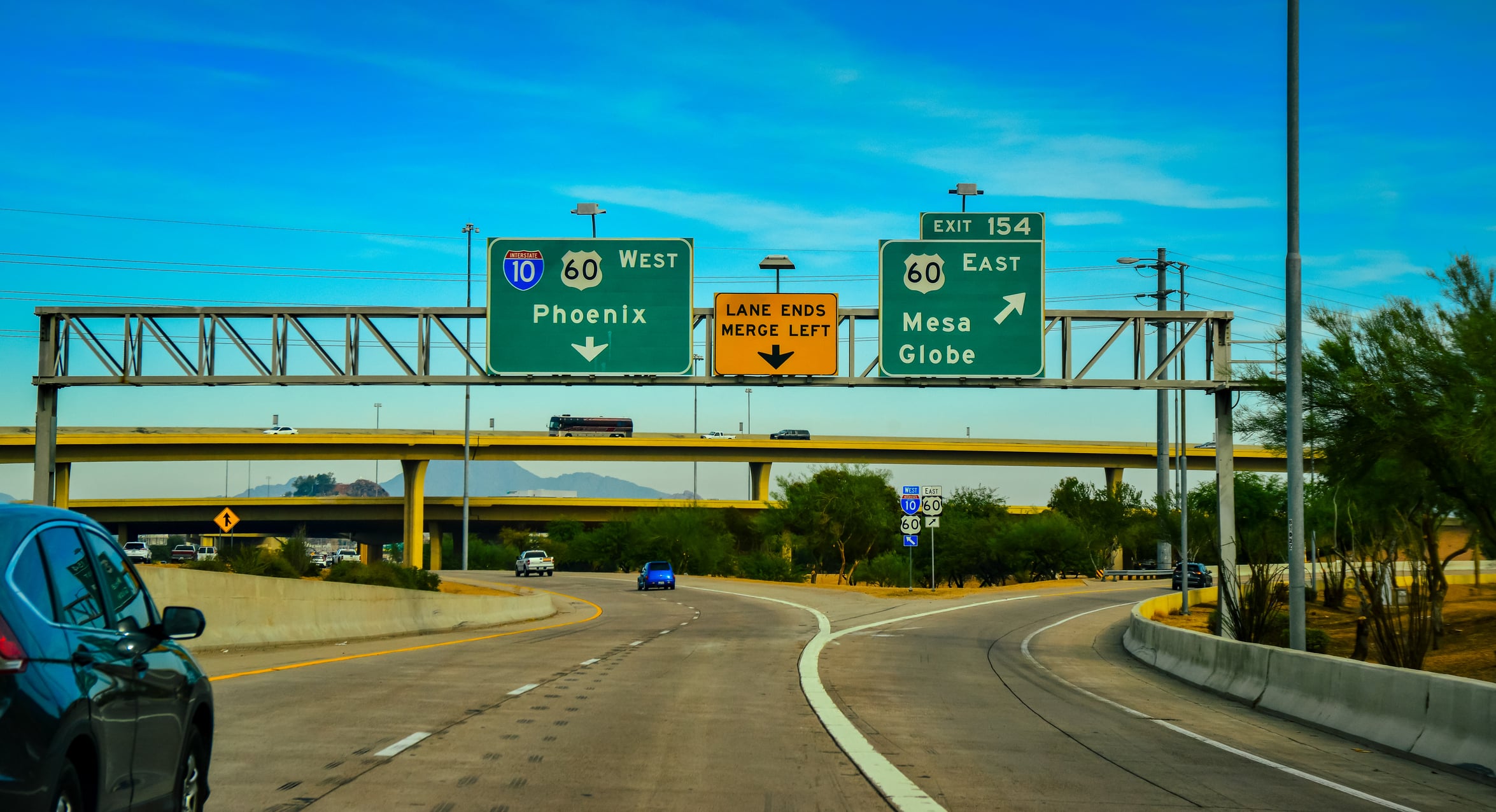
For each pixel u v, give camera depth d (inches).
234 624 925.2
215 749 406.6
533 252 1069.1
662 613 1700.3
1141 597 2208.4
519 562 3398.1
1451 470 871.1
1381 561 978.1
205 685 279.1
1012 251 1066.1
